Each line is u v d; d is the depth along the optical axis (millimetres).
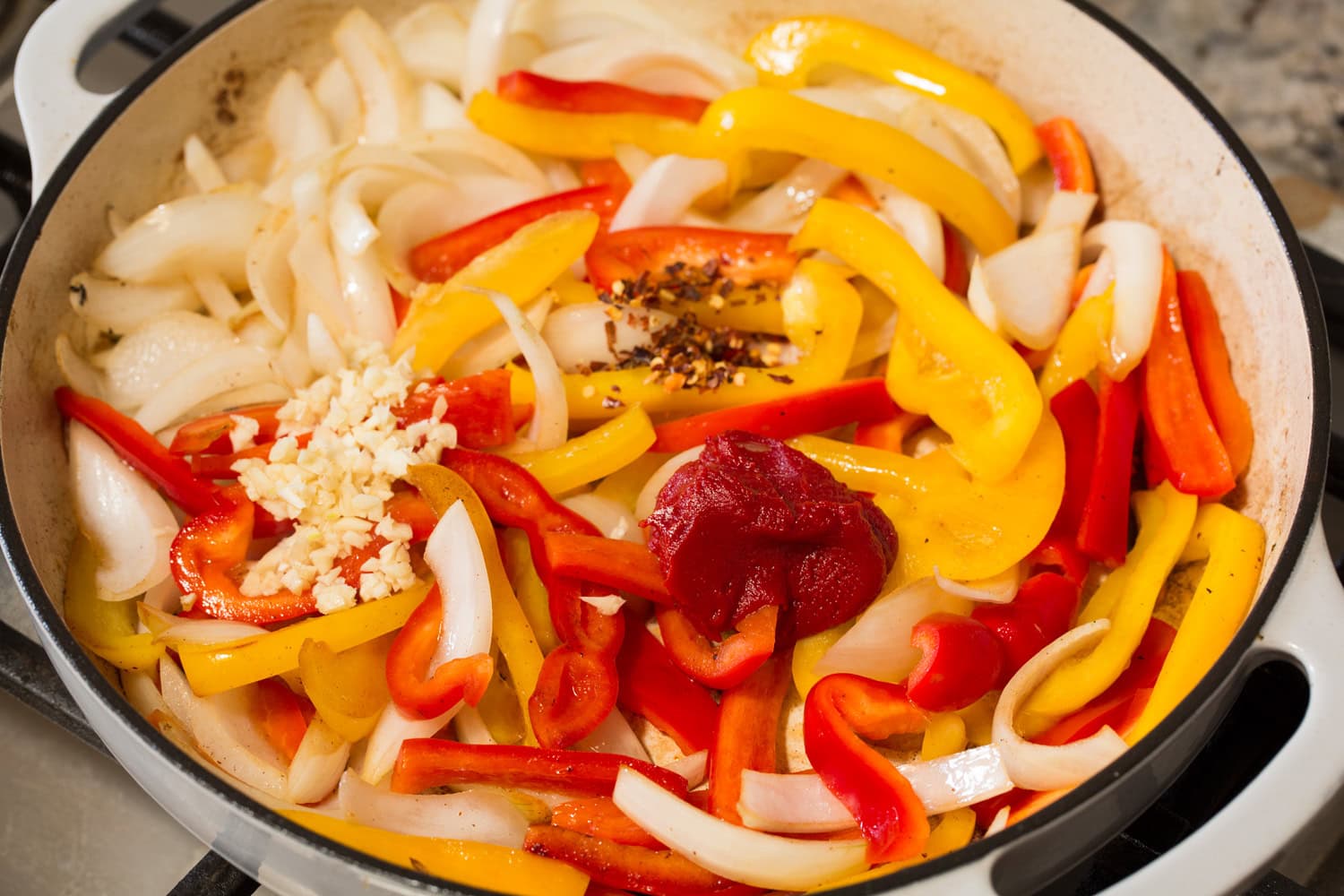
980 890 571
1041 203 730
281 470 653
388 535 646
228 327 693
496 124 714
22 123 696
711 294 693
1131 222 695
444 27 737
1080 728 636
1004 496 659
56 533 656
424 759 621
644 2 735
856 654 639
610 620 644
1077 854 602
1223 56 832
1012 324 684
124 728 593
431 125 726
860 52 724
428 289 687
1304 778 583
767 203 719
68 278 684
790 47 729
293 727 638
